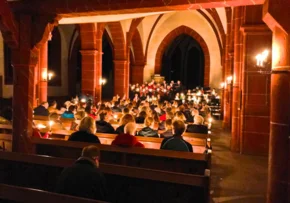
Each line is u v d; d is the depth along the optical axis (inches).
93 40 661.3
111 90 1196.5
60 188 133.5
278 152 171.5
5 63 760.3
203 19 966.4
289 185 168.6
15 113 273.6
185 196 151.6
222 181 263.0
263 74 341.4
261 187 249.6
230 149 385.4
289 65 165.5
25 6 263.6
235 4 218.8
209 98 832.3
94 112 424.8
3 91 756.6
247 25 335.6
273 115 173.9
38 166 182.2
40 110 397.7
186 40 1219.9
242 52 383.6
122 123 283.0
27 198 119.0
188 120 406.9
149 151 209.3
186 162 205.3
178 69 1249.4
